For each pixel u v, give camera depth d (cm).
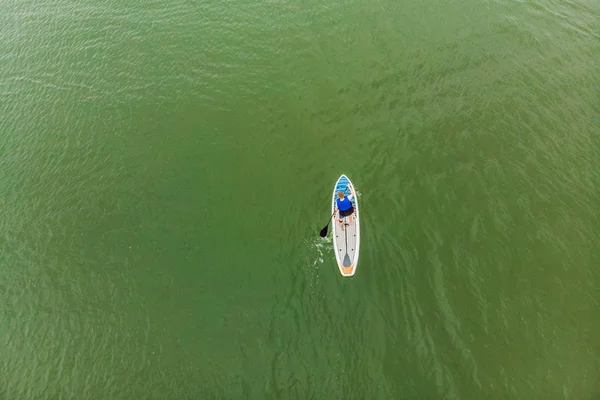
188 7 2806
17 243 1839
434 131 2066
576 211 1755
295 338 1545
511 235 1705
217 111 2236
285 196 1900
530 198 1803
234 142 2106
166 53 2523
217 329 1580
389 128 2098
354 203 1822
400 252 1692
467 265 1644
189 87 2347
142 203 1928
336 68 2392
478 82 2267
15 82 2441
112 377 1507
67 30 2717
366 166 1962
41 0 2984
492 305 1548
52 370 1534
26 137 2192
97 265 1762
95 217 1898
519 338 1474
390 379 1437
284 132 2131
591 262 1623
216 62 2461
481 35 2522
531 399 1370
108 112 2264
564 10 2694
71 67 2497
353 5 2738
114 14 2811
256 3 2792
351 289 1625
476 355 1453
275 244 1773
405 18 2642
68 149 2134
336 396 1424
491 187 1847
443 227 1745
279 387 1452
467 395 1388
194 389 1467
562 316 1509
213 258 1753
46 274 1748
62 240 1838
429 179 1894
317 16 2678
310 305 1608
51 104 2320
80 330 1608
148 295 1677
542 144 1978
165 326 1599
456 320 1524
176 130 2173
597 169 1881
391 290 1608
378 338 1516
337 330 1548
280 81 2350
